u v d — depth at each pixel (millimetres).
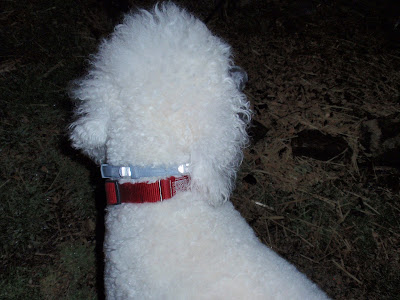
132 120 353
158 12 398
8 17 796
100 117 374
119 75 358
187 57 354
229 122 380
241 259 344
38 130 672
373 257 638
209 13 957
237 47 902
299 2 1010
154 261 340
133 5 890
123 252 352
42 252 574
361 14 1021
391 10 1026
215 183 370
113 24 858
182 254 341
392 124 782
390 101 838
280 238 645
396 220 679
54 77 737
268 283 336
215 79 362
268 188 698
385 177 724
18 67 727
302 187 705
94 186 645
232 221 383
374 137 768
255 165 723
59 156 657
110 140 372
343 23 994
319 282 608
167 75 344
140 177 362
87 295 559
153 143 352
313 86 854
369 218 677
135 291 341
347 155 748
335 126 785
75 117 476
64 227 601
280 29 955
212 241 352
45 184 629
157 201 362
